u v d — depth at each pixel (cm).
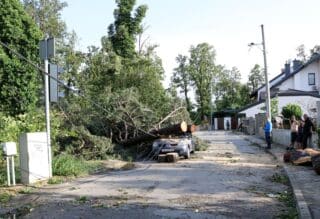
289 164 1833
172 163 2017
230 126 8025
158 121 2492
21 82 2261
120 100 2344
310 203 998
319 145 1998
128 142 2316
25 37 2316
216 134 5294
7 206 1066
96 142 2044
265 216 927
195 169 1762
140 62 3806
